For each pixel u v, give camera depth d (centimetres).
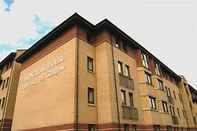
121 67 1933
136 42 2278
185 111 3400
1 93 2875
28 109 1984
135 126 1781
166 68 3062
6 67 3103
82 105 1520
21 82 2306
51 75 1836
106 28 1931
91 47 1869
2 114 2558
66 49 1775
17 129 2041
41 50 2142
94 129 1559
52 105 1686
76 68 1588
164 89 2584
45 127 1673
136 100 1944
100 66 1791
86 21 1830
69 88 1566
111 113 1544
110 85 1656
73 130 1388
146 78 2209
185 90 3716
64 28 1884
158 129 1992
